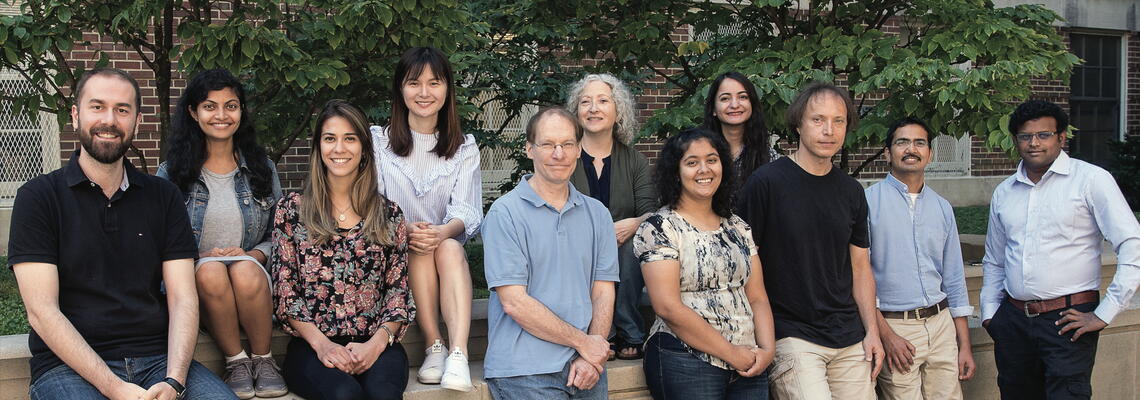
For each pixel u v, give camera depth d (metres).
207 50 4.01
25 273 2.76
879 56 4.76
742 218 3.43
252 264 3.12
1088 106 13.23
